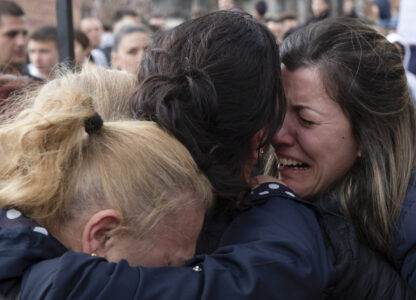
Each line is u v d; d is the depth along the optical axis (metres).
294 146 1.08
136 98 0.86
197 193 0.81
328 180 1.10
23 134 0.76
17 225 0.77
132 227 0.77
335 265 1.03
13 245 0.75
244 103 0.83
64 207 0.77
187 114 0.81
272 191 0.96
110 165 0.76
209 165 0.82
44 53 2.71
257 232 0.87
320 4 4.90
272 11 12.40
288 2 12.24
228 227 0.92
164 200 0.77
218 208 0.94
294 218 0.90
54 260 0.74
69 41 1.46
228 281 0.77
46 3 2.82
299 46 1.04
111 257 0.78
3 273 0.73
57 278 0.70
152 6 8.25
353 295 1.03
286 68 1.05
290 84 1.05
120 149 0.77
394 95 1.06
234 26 0.85
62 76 1.01
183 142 0.82
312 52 1.02
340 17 1.10
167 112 0.81
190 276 0.77
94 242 0.77
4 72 1.77
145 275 0.75
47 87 0.93
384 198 1.08
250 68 0.83
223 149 0.85
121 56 3.07
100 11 6.90
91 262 0.74
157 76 0.84
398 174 1.09
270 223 0.88
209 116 0.81
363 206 1.10
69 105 0.77
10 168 0.79
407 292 1.04
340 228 1.07
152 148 0.78
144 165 0.77
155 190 0.77
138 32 3.05
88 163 0.77
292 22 5.27
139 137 0.79
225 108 0.82
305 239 0.86
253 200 0.93
